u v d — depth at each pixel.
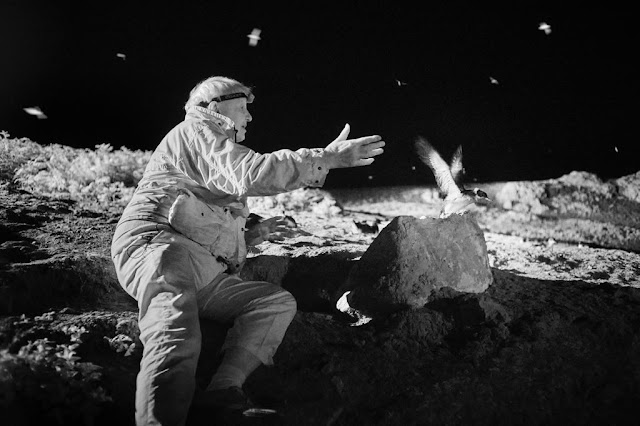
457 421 4.20
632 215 9.45
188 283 4.12
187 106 4.87
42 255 4.96
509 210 9.70
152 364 3.75
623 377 4.66
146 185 4.54
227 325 4.50
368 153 4.34
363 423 4.06
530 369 4.58
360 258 5.29
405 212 9.23
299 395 4.14
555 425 4.29
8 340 4.08
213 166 4.41
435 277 5.02
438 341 4.77
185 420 3.72
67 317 4.41
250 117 4.96
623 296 5.45
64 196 6.50
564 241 7.97
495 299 5.13
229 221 4.52
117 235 4.38
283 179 4.24
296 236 6.45
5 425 3.66
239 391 3.95
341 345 4.61
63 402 3.79
